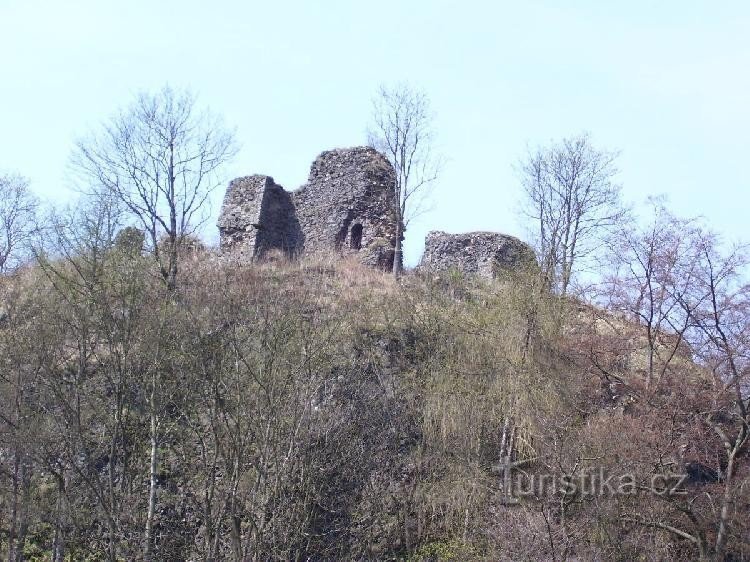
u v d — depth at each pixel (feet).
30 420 93.91
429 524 99.19
